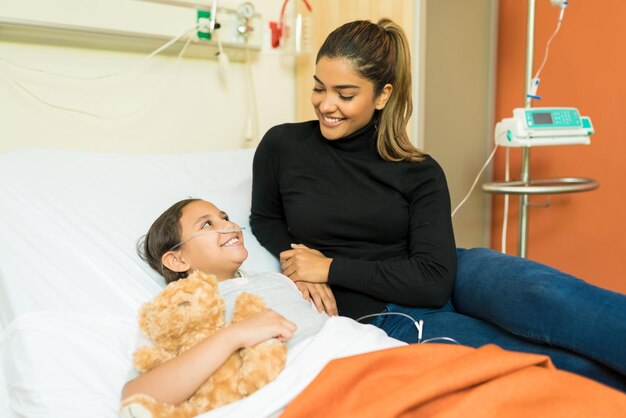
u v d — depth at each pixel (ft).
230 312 3.41
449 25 7.13
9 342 3.16
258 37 6.51
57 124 5.21
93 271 3.62
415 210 4.33
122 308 3.45
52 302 3.33
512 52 7.72
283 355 2.93
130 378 2.93
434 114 7.15
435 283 3.99
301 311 3.61
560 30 7.13
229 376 2.84
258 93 6.84
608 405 2.37
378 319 4.22
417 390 2.44
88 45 5.27
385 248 4.46
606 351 2.94
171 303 3.05
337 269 4.10
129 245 3.95
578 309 3.13
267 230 4.85
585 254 7.26
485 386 2.44
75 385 2.96
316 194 4.49
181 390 2.70
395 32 4.35
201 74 6.23
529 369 2.58
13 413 3.08
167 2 5.55
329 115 4.25
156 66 5.82
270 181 4.88
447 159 7.51
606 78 6.77
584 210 7.20
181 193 4.71
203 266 3.65
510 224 8.09
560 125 5.97
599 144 6.93
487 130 8.06
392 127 4.42
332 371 2.75
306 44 6.92
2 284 3.47
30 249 3.61
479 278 4.00
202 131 6.35
